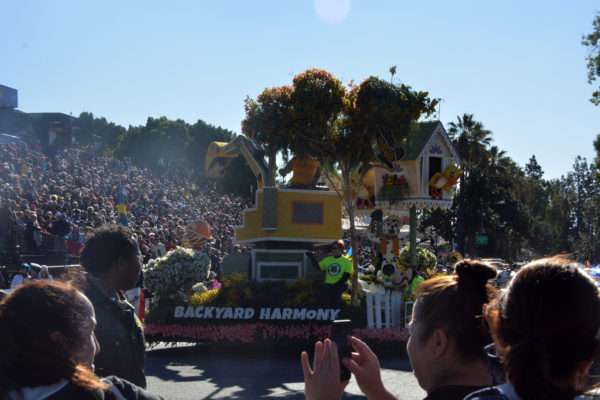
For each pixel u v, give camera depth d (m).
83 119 118.12
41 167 33.06
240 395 7.91
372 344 11.59
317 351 2.14
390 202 13.58
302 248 13.29
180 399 7.66
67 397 1.86
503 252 48.66
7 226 17.75
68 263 19.73
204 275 11.89
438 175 13.28
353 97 11.90
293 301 11.65
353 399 7.74
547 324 1.43
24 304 1.90
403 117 11.80
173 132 83.44
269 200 12.77
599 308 1.44
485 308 1.83
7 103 39.72
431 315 1.96
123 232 3.36
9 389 1.83
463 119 46.50
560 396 1.43
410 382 8.80
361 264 25.92
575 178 90.44
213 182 71.19
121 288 3.33
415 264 13.37
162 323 11.58
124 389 2.14
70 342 1.92
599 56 29.69
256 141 12.50
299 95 11.63
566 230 84.62
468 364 1.93
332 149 11.95
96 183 32.72
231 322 11.50
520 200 53.31
